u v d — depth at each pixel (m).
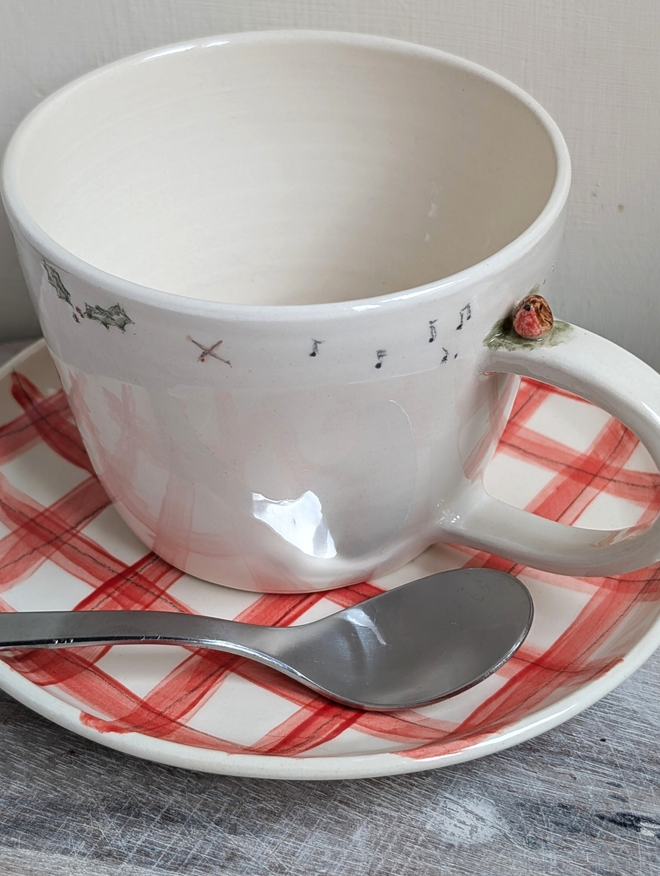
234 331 0.20
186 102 0.28
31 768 0.23
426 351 0.21
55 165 0.26
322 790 0.22
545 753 0.23
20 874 0.21
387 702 0.23
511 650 0.23
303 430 0.21
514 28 0.29
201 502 0.23
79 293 0.20
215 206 0.30
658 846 0.22
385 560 0.25
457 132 0.27
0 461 0.28
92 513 0.28
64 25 0.30
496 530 0.25
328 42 0.27
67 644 0.23
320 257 0.31
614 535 0.24
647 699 0.24
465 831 0.22
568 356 0.21
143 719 0.23
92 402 0.22
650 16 0.28
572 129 0.31
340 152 0.29
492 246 0.27
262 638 0.24
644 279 0.33
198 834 0.22
